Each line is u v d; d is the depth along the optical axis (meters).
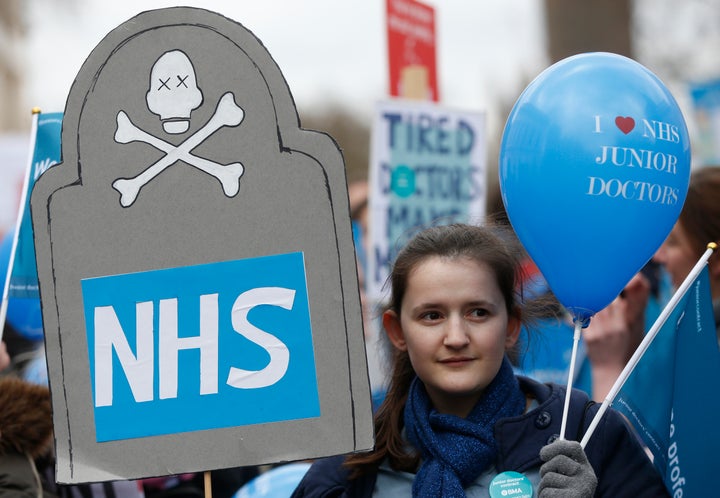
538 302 3.36
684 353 3.11
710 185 4.25
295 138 2.91
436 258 2.90
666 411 3.12
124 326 2.95
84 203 2.96
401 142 6.23
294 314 2.89
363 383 2.86
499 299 2.91
